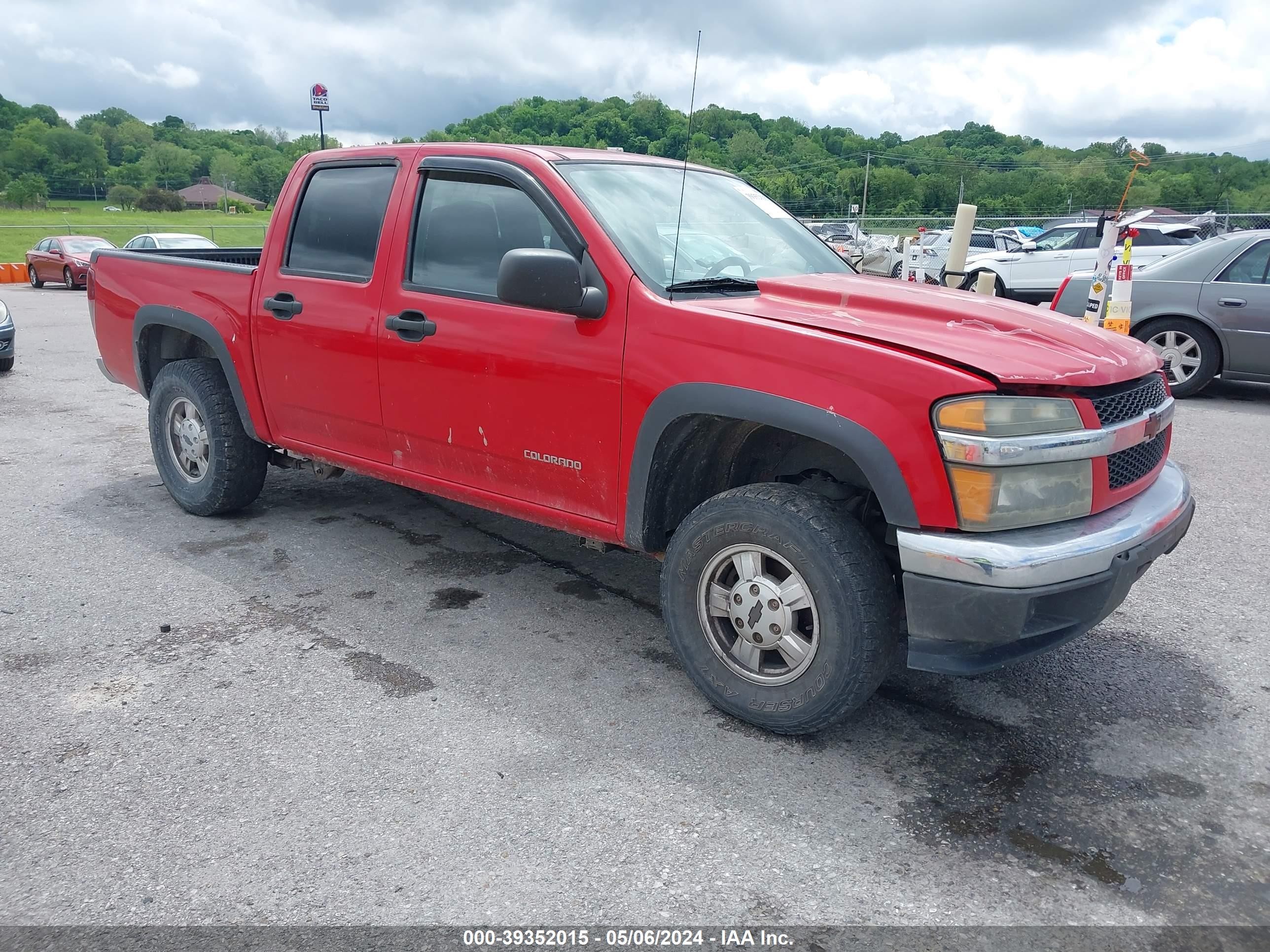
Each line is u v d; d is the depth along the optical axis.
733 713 3.11
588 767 2.86
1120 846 2.53
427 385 3.77
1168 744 3.03
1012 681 3.44
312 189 4.34
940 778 2.83
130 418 7.88
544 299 3.13
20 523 5.05
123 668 3.45
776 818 2.62
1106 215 7.89
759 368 2.87
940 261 20.67
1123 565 2.71
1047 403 2.65
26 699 3.22
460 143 3.85
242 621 3.86
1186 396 9.03
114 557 4.56
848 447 2.71
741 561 3.03
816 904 2.30
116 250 5.45
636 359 3.13
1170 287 8.68
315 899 2.30
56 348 12.38
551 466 3.46
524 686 3.36
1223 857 2.48
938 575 2.63
